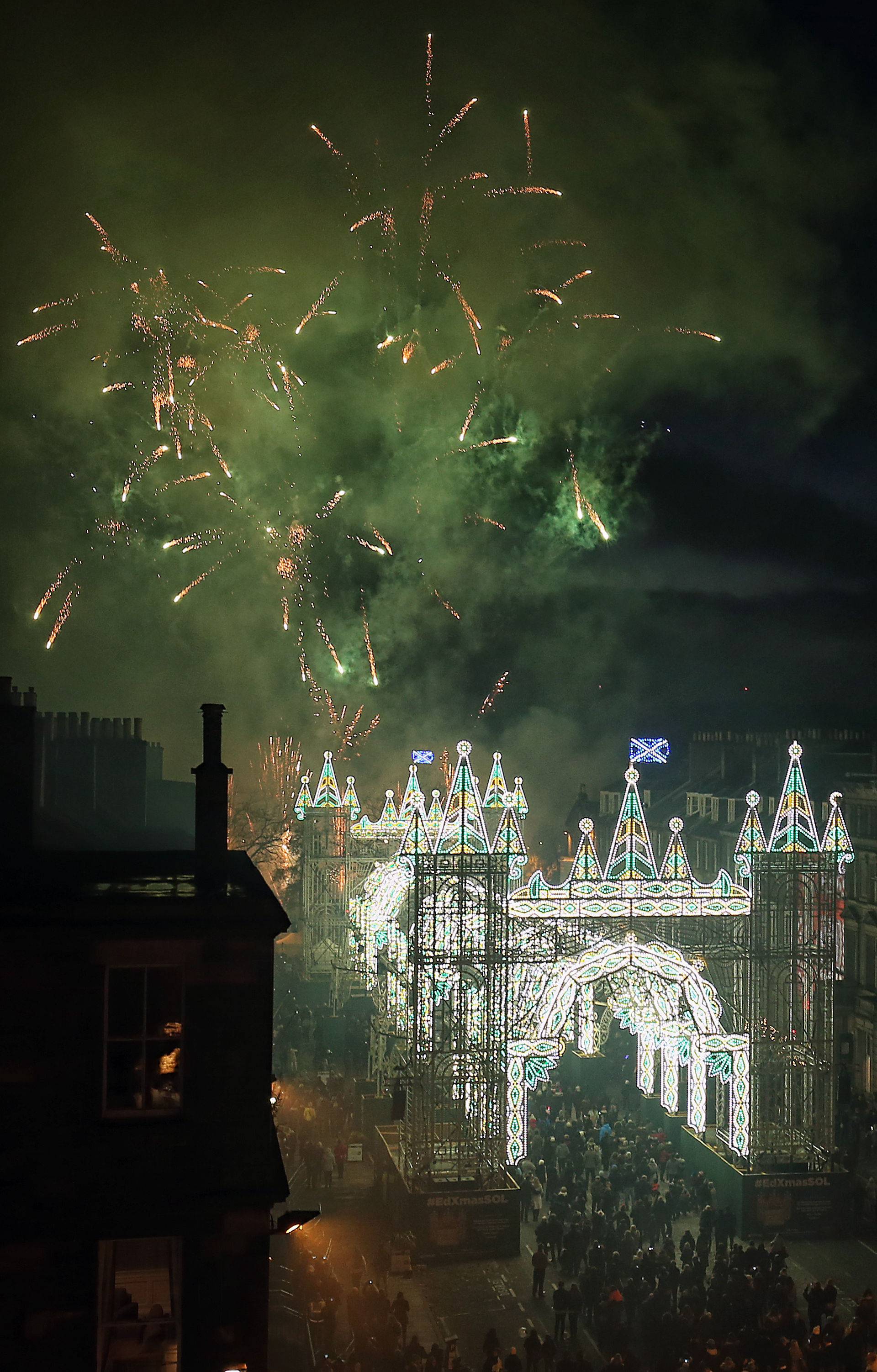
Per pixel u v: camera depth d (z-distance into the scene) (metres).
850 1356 32.19
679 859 49.91
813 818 52.81
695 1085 51.09
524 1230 46.94
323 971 75.31
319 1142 52.75
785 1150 48.12
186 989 19.53
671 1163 49.16
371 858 76.06
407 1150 46.56
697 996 48.28
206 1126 19.45
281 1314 33.44
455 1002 49.44
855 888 64.81
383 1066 58.91
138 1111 19.42
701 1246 41.03
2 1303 18.62
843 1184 46.81
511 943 48.44
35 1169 18.92
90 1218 18.84
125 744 29.25
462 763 47.47
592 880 49.03
